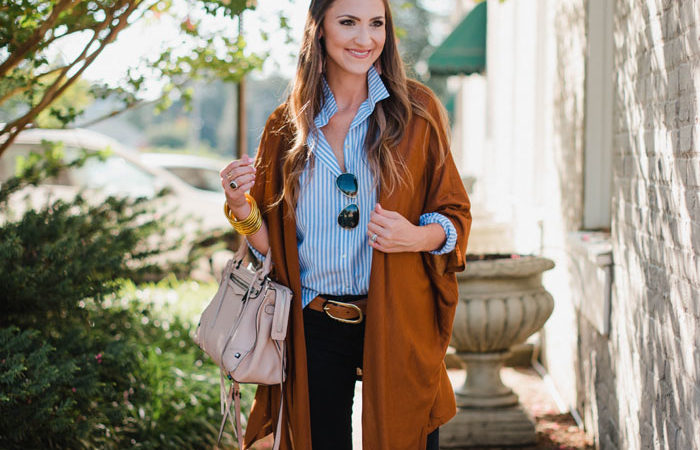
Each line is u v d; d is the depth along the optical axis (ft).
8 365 10.67
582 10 15.83
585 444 15.01
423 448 8.80
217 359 8.80
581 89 15.97
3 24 11.98
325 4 8.59
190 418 14.79
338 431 8.96
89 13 12.38
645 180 10.61
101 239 13.71
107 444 12.88
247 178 8.45
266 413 9.23
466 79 48.96
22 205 21.12
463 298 14.32
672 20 9.13
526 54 24.52
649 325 10.48
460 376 20.15
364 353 8.50
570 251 16.49
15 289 12.02
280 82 10.33
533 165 22.52
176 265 17.10
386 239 8.13
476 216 30.94
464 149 50.67
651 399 10.41
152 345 17.56
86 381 11.94
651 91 10.18
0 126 14.39
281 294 8.67
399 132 8.55
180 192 35.63
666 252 9.57
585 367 15.44
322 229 8.66
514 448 14.94
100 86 14.48
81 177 34.17
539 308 14.40
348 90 8.83
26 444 11.59
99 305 13.42
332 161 8.64
